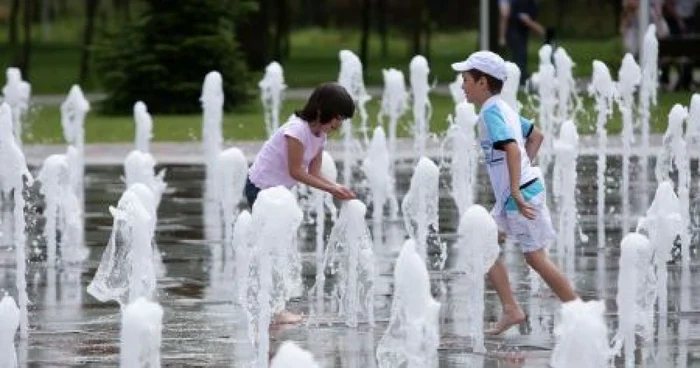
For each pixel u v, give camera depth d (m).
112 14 103.69
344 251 17.95
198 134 42.44
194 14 49.22
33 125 44.53
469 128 25.95
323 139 17.55
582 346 12.69
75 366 15.17
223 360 15.31
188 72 49.16
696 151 27.66
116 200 28.95
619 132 40.09
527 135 16.70
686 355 15.42
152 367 12.27
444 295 18.86
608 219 26.09
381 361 13.73
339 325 17.12
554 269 16.31
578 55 66.19
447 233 24.27
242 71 48.75
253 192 17.62
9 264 21.88
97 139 41.44
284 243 14.77
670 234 17.84
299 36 104.94
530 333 16.55
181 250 22.88
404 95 37.56
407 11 98.69
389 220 26.44
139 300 12.68
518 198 15.98
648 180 31.47
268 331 15.25
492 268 16.55
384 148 26.45
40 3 111.81
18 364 15.27
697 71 55.00
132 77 49.09
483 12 48.56
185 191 30.47
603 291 19.06
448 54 81.81
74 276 20.73
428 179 21.03
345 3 105.12
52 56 84.19
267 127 39.94
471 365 14.98
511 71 27.38
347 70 32.38
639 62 45.94
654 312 17.72
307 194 26.67
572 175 22.88
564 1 88.69
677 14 50.16
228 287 19.61
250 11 51.88
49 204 22.45
